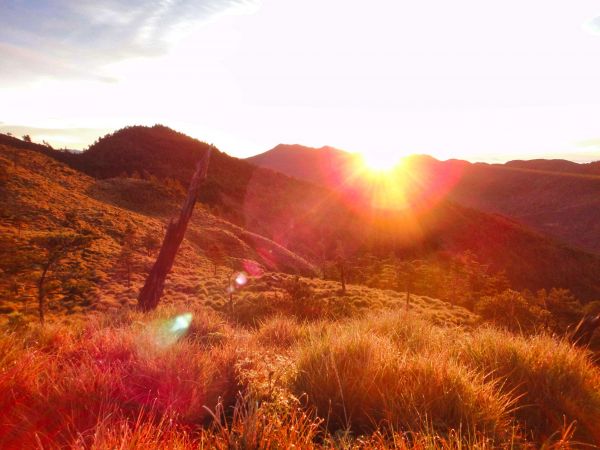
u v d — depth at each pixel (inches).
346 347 166.7
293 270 3855.8
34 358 150.6
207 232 3681.1
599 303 1502.2
